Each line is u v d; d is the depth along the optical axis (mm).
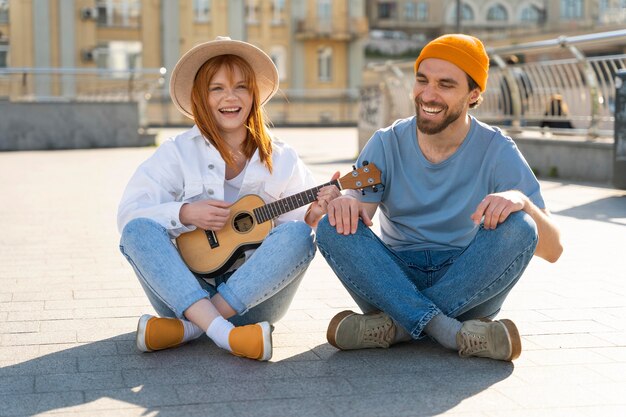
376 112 16969
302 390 3250
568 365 3562
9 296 5000
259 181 3945
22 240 7184
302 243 3648
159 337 3682
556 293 4973
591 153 11336
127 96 24266
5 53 40594
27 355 3750
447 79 3562
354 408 3059
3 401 3141
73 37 41188
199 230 3830
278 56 45938
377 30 58219
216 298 3615
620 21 42906
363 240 3572
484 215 3486
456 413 3002
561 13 56906
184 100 4023
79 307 4703
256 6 45250
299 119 44844
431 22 58688
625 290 5047
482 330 3527
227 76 3873
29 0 40500
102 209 9305
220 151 3916
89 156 19109
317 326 4254
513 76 12898
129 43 42625
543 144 12297
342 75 46812
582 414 2990
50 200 10172
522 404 3092
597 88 11359
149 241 3584
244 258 3834
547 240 3613
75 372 3490
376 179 3836
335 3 46094
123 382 3357
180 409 3051
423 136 3779
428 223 3834
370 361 3615
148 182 3895
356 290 3646
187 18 43562
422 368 3512
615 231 7246
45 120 22219
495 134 3779
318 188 3865
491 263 3488
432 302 3584
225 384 3326
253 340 3518
